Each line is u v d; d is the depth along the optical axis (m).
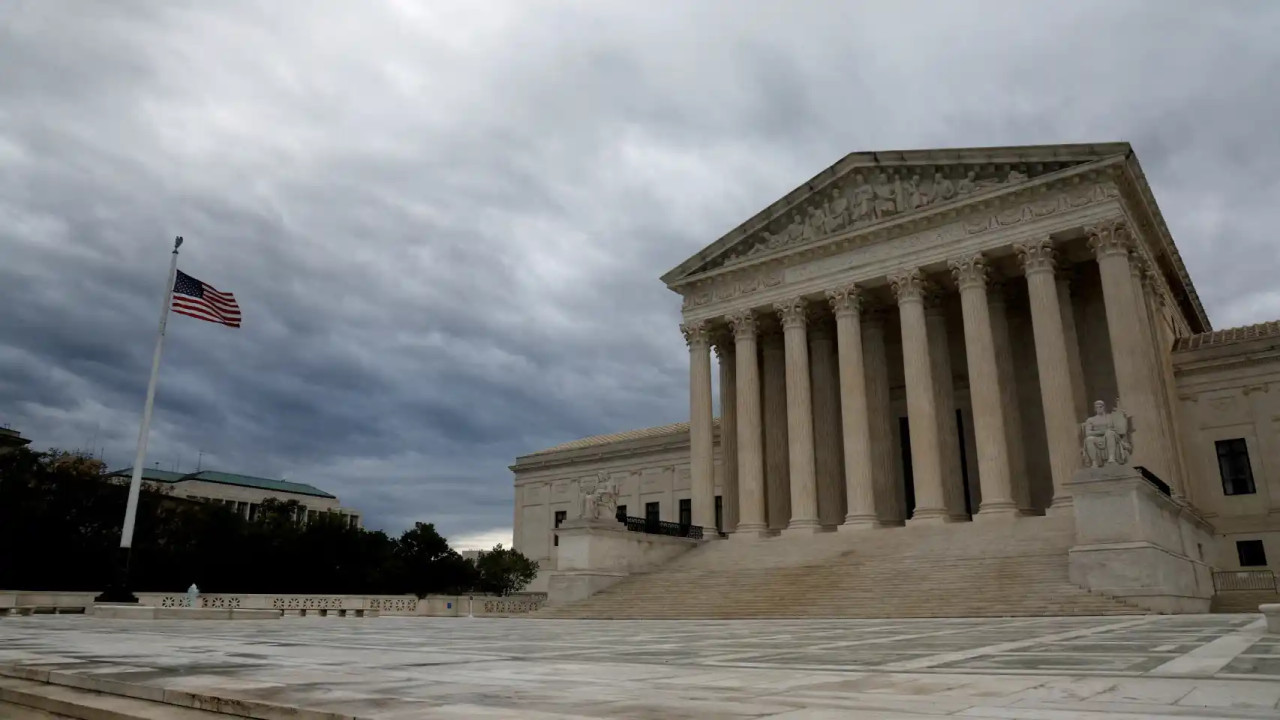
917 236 53.09
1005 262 52.84
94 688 10.23
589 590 46.53
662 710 7.50
